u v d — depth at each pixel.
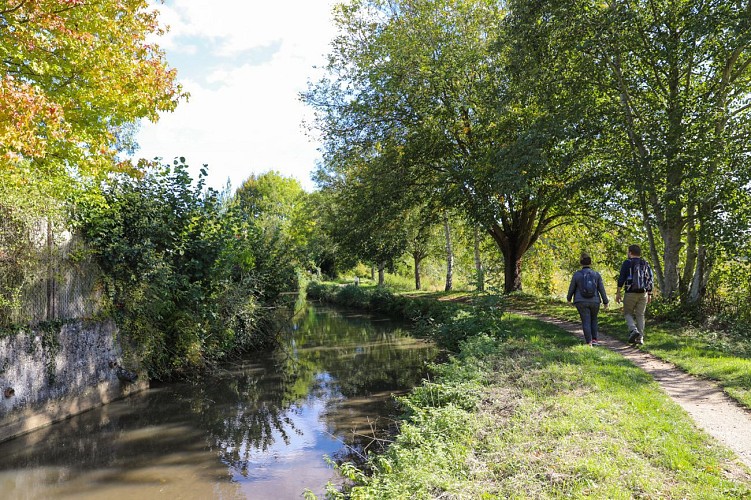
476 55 18.56
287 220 45.59
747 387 6.61
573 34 13.87
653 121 13.31
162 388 11.29
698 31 12.11
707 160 12.45
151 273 10.95
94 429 8.40
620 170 14.12
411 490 4.48
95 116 11.62
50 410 8.66
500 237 23.16
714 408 5.95
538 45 14.60
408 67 19.72
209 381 11.95
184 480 6.37
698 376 7.57
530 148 14.77
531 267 29.12
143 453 7.31
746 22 11.57
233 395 10.62
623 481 4.05
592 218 20.23
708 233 12.32
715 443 4.73
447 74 18.94
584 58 13.96
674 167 12.70
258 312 15.99
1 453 7.30
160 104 11.46
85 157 10.66
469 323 13.12
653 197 13.89
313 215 38.16
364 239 24.34
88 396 9.55
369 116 21.03
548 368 7.82
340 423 8.52
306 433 8.12
